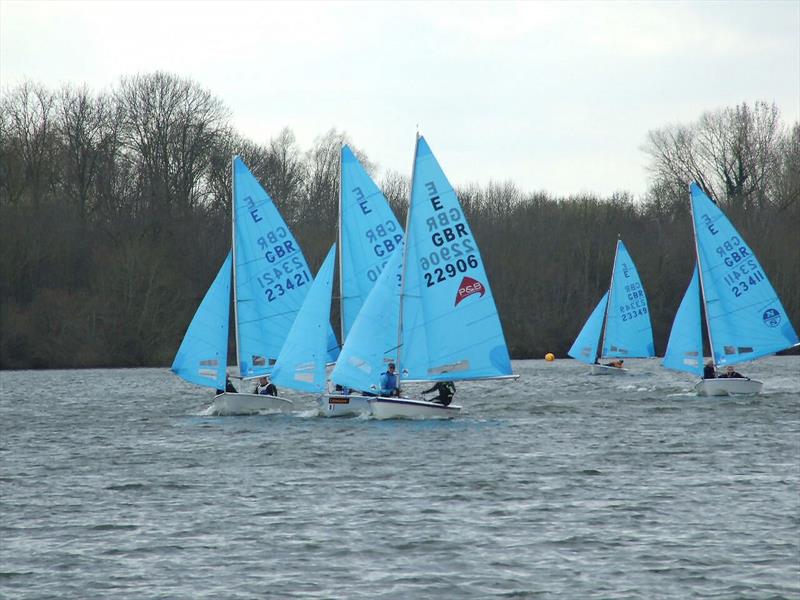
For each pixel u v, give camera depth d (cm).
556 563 6569
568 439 11925
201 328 14500
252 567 6531
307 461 10375
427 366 12769
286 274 14825
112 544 7100
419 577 6306
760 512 7888
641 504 8206
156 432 13000
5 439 12544
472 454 10756
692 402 16688
